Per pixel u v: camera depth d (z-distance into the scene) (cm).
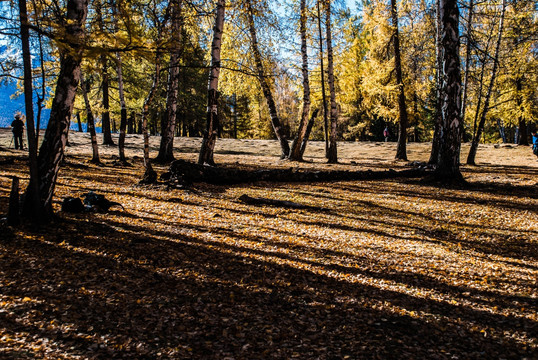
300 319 424
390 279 546
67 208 727
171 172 1177
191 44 1195
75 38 452
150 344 353
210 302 446
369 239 721
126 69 2005
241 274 531
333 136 1852
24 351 317
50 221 637
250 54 1602
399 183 1284
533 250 678
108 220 707
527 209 938
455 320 437
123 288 454
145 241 616
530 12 1727
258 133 5162
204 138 1355
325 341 383
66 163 1276
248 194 1077
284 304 457
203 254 589
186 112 3300
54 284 439
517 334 408
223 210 888
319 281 527
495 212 920
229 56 1650
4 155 1410
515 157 2158
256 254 610
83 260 516
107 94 2062
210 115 1343
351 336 395
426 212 924
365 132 3978
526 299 487
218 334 382
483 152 2450
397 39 1927
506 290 516
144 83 2120
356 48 2556
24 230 584
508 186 1201
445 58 1184
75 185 981
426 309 462
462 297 497
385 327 415
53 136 621
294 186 1236
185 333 378
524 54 2016
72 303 406
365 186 1242
